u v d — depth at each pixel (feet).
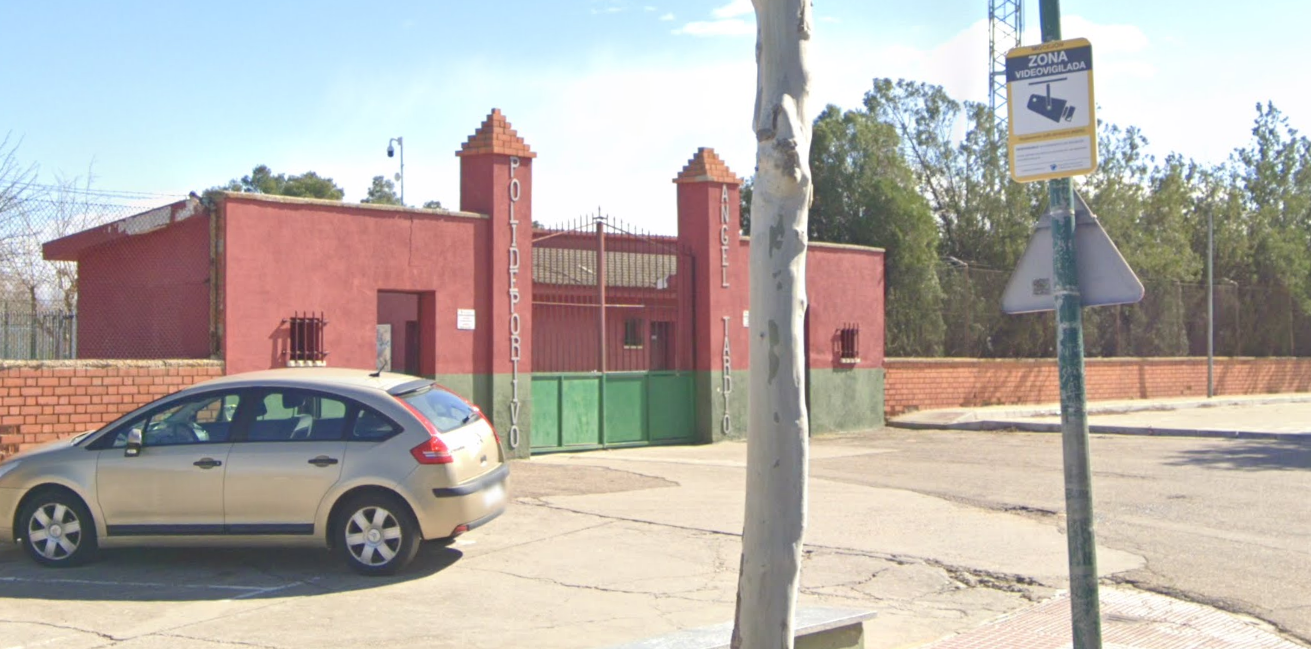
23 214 48.96
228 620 24.38
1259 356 115.75
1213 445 59.88
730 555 31.37
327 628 23.85
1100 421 74.28
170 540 28.45
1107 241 19.01
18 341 47.19
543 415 54.90
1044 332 92.22
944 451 57.88
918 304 87.25
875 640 23.57
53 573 28.60
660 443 59.31
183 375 42.52
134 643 22.57
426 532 28.14
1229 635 23.81
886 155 94.12
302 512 28.19
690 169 61.26
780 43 14.70
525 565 29.99
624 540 33.27
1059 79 19.21
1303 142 134.92
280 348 45.39
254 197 44.86
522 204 53.01
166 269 47.14
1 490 29.12
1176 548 32.14
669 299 61.57
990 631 24.02
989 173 110.11
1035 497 41.65
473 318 51.44
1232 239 120.67
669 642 19.07
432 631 23.73
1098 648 18.60
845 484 45.32
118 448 28.96
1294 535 33.88
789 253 14.42
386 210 48.65
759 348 14.44
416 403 29.40
